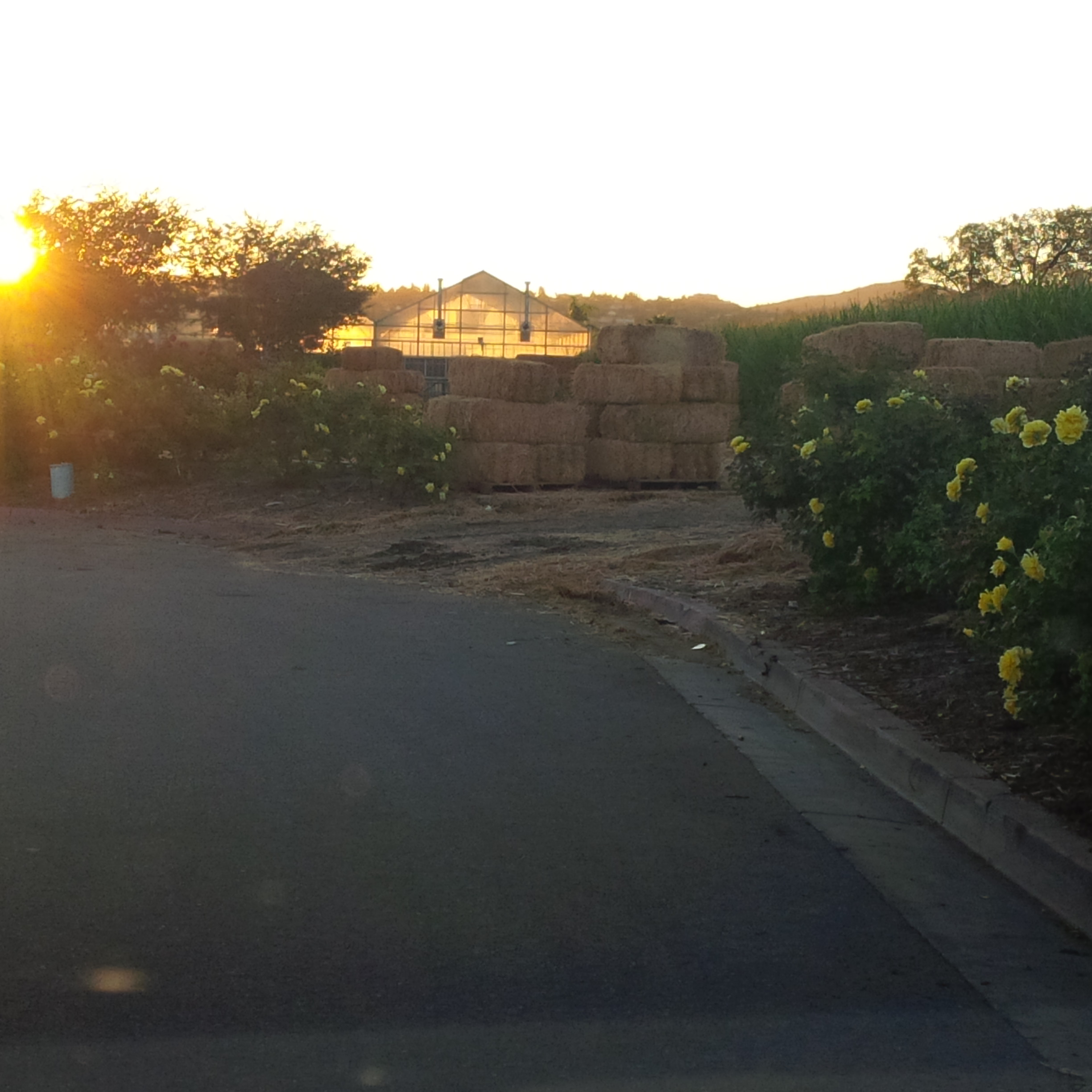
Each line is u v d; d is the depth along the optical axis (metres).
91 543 17.09
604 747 7.53
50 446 23.42
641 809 6.46
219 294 54.34
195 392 24.73
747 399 28.61
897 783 6.99
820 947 4.94
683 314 155.62
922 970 4.78
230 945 4.74
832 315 30.23
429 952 4.74
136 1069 3.88
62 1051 3.97
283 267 54.16
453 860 5.64
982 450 8.27
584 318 76.25
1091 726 6.09
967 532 7.47
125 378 24.17
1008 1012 4.47
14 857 5.51
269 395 23.27
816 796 6.83
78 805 6.17
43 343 26.75
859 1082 3.94
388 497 20.38
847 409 11.86
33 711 7.84
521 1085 3.86
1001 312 25.58
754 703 8.83
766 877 5.62
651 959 4.77
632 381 21.78
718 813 6.46
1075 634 5.84
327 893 5.24
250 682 8.76
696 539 16.14
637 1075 3.94
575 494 20.59
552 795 6.61
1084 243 53.56
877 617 10.41
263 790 6.48
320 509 19.91
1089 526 5.77
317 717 7.91
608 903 5.26
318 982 4.48
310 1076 3.87
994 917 5.32
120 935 4.80
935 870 5.83
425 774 6.86
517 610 12.20
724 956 4.82
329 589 13.29
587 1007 4.38
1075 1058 4.15
